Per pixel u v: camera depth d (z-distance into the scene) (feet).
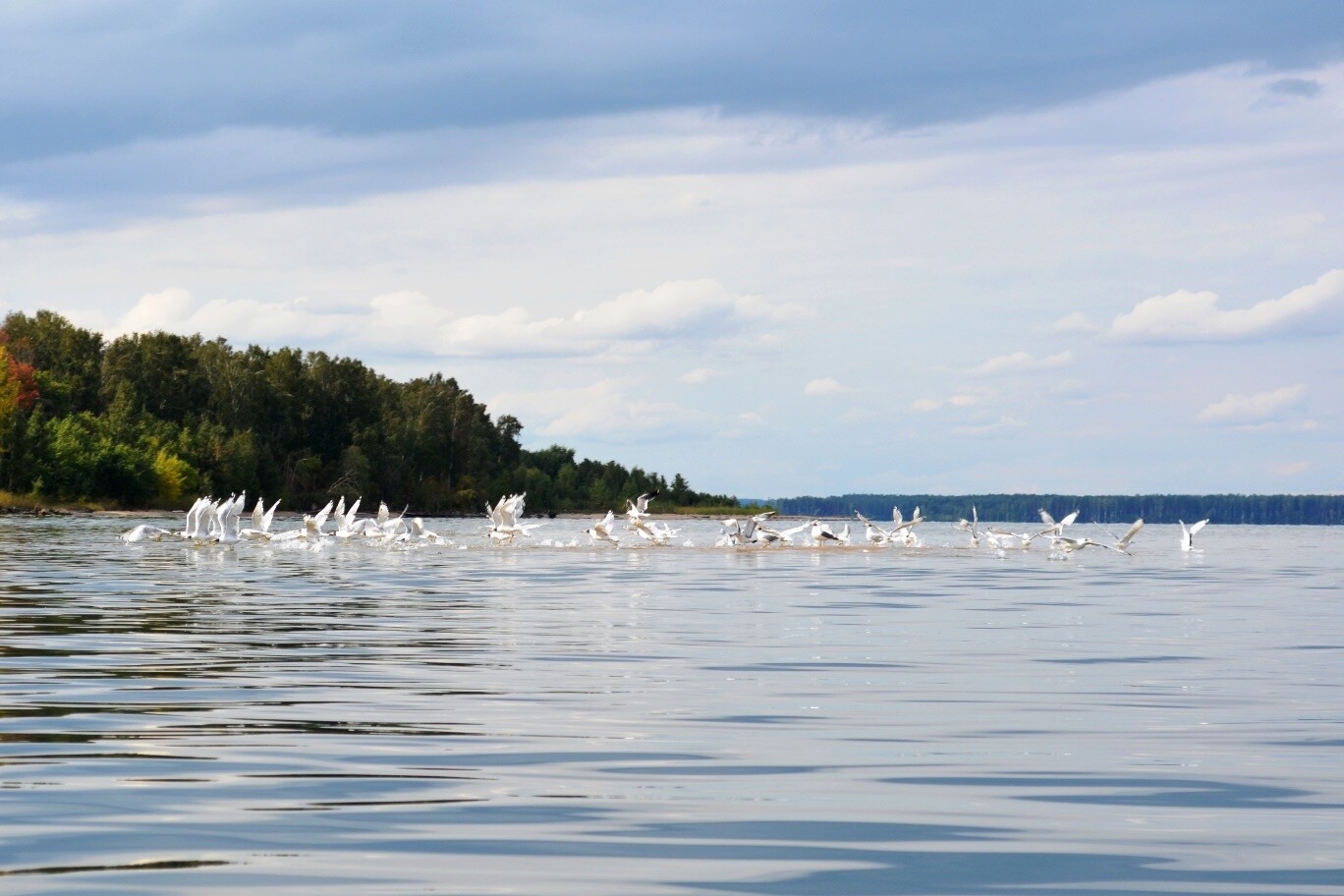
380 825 43.60
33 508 627.05
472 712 66.03
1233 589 177.68
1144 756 56.13
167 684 75.56
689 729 61.93
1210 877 38.55
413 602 140.26
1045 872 39.01
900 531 313.53
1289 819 45.37
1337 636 110.11
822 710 67.62
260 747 56.75
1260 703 71.05
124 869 38.29
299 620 117.19
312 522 292.20
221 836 42.04
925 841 42.34
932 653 94.68
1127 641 105.09
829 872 38.83
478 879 37.81
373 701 69.31
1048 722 64.59
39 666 83.20
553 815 45.16
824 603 144.15
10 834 42.11
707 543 339.57
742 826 44.01
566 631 109.40
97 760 53.62
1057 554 303.07
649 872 38.70
